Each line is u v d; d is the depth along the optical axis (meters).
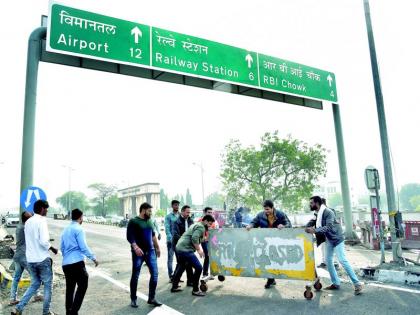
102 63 10.22
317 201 6.58
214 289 6.80
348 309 5.26
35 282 5.37
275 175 30.31
